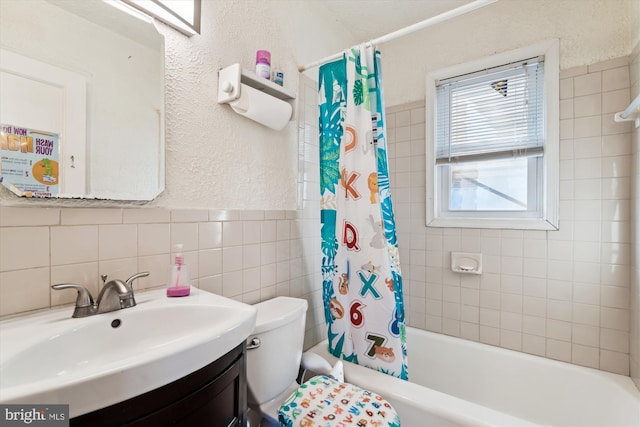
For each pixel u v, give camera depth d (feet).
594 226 4.59
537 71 5.11
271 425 3.29
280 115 4.15
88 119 2.57
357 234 4.24
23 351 1.74
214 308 2.57
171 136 3.16
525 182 5.32
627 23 4.37
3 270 2.13
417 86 6.27
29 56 2.28
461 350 5.45
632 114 3.90
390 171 6.59
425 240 6.16
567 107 4.77
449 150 5.97
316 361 4.12
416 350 5.88
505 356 5.08
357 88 4.28
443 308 5.95
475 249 5.61
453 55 5.86
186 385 1.84
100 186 2.62
